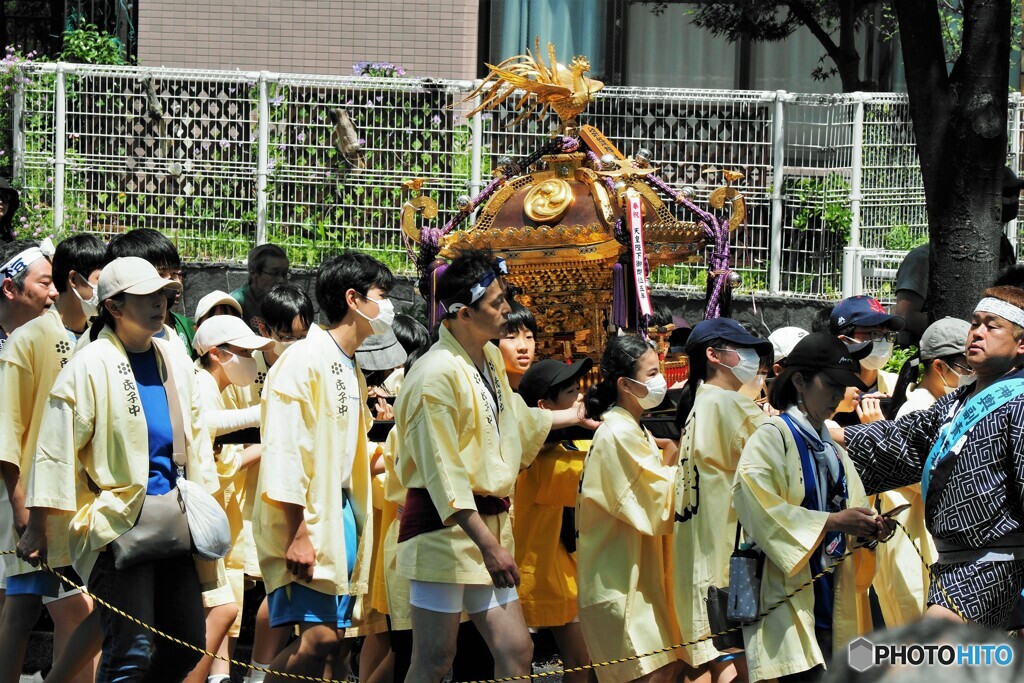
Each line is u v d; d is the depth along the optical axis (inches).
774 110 1346.0
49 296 660.1
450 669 604.1
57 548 601.3
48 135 1378.0
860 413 744.3
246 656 796.0
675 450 729.6
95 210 1376.7
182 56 1509.6
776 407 591.5
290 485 597.6
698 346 637.3
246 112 1378.0
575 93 847.1
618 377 646.5
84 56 1530.5
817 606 577.6
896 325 761.0
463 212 847.1
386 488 636.7
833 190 1349.7
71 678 606.5
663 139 1357.0
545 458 679.1
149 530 567.2
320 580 603.8
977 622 583.2
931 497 607.8
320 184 1370.6
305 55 1505.9
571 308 801.6
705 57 1583.4
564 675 697.6
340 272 626.8
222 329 724.0
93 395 570.3
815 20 1579.7
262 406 619.8
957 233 963.3
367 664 689.0
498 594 576.7
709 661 633.0
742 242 1355.8
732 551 608.4
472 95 879.1
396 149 1364.4
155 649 580.4
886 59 1598.2
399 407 578.2
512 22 1534.2
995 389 602.2
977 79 960.9
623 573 644.1
